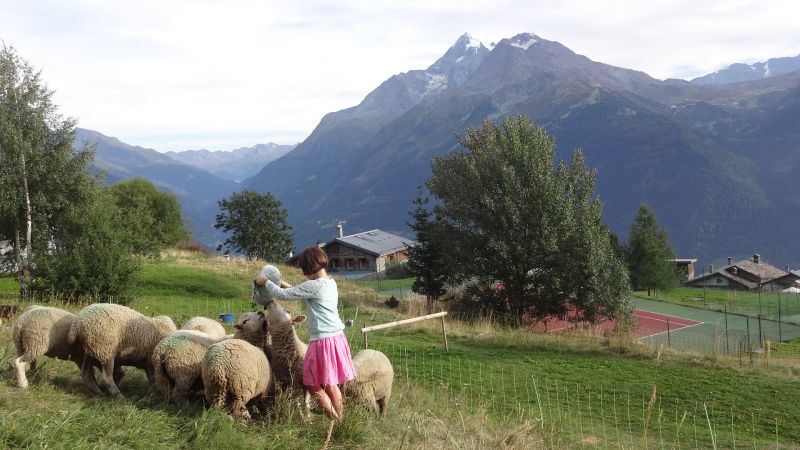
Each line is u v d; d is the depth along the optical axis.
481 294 36.81
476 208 36.38
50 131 26.88
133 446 6.00
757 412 13.20
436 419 9.27
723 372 16.52
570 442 10.37
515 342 19.73
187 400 7.35
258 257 73.38
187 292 32.38
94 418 6.38
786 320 52.91
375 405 8.39
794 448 10.93
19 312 14.89
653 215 74.81
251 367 6.98
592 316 34.78
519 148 35.41
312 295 6.80
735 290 93.25
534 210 34.03
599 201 34.91
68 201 26.80
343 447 6.89
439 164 41.16
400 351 17.33
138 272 23.00
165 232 65.19
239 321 7.68
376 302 36.34
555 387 14.84
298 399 7.60
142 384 8.39
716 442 11.19
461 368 15.98
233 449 6.29
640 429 11.85
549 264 34.44
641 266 72.75
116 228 23.53
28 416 6.12
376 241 87.06
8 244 27.38
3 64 25.72
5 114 25.23
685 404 13.74
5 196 24.84
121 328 7.69
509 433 9.41
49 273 21.44
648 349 18.94
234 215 73.19
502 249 33.84
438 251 38.47
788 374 16.47
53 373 8.32
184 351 7.27
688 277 106.81
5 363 8.33
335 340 6.87
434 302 38.44
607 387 14.97
